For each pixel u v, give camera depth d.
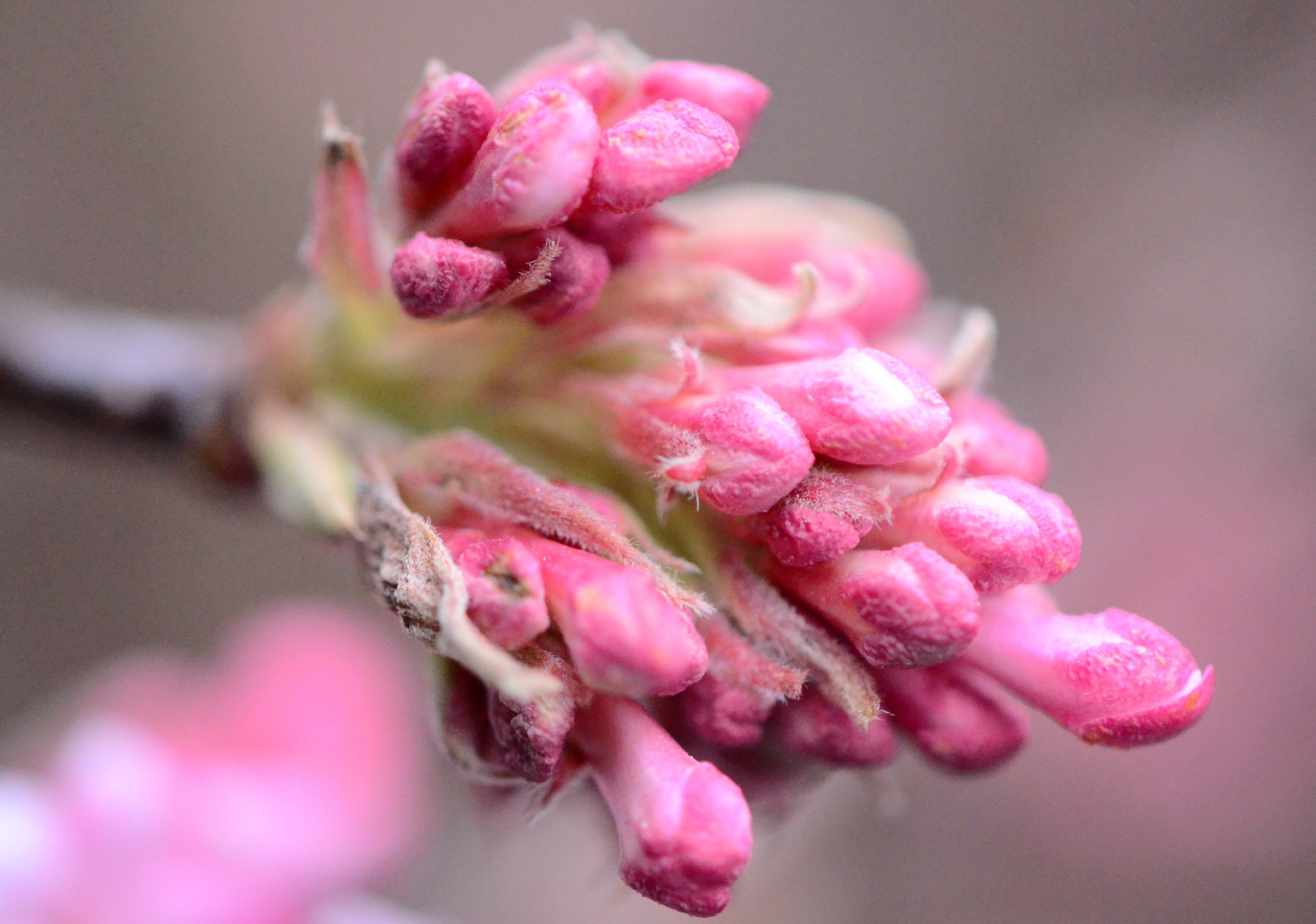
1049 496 0.11
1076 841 0.19
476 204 0.11
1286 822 0.18
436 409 0.12
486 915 0.20
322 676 0.17
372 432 0.12
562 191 0.11
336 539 0.12
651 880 0.11
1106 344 0.21
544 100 0.11
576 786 0.12
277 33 0.23
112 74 0.23
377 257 0.12
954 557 0.11
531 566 0.11
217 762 0.16
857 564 0.11
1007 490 0.11
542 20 0.23
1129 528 0.20
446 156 0.11
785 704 0.11
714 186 0.22
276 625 0.17
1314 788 0.18
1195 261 0.20
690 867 0.11
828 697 0.11
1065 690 0.11
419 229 0.12
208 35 0.23
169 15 0.23
